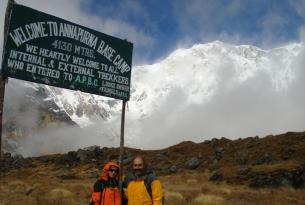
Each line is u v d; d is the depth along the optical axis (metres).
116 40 11.02
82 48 10.33
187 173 46.22
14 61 9.16
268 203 22.00
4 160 64.06
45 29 9.69
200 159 52.31
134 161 8.43
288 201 22.81
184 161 53.12
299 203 22.30
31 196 25.09
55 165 60.53
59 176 50.59
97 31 10.62
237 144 53.22
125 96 11.12
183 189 27.97
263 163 40.41
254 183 30.23
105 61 10.77
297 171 29.80
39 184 35.22
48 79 9.66
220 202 21.91
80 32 10.30
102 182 8.62
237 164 45.28
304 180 29.06
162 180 39.75
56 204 21.06
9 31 9.14
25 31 9.37
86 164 58.88
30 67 9.39
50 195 24.41
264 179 30.08
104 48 10.76
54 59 9.80
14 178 51.47
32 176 52.16
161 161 55.62
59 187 29.86
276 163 36.34
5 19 9.29
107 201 8.40
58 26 9.91
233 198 23.92
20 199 23.50
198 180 37.59
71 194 24.80
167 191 25.31
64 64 9.97
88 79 10.38
